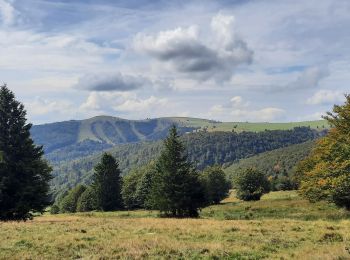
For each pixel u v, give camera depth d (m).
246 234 24.50
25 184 41.38
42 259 16.59
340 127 41.06
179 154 53.12
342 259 14.41
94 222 34.66
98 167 94.81
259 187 98.25
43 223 33.06
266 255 17.25
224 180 111.81
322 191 41.25
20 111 43.34
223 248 18.80
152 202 54.00
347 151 38.22
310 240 22.03
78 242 20.70
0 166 40.28
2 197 39.47
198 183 52.97
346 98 41.31
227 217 48.34
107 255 17.22
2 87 43.16
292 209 53.75
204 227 28.31
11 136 42.50
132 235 24.11
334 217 39.41
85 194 113.50
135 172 119.88
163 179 52.38
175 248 18.67
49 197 44.03
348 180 37.66
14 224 31.20
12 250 18.70
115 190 94.62
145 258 16.81
